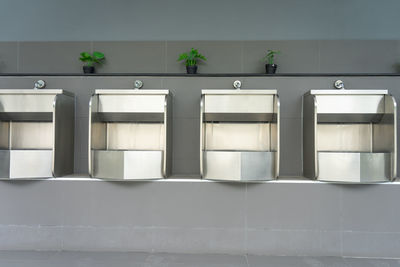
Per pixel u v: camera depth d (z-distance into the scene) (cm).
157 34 335
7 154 260
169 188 265
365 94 266
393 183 255
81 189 266
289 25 332
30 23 338
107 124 305
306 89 297
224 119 294
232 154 256
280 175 298
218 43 329
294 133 298
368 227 256
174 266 235
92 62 322
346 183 258
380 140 277
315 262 245
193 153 303
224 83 301
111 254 258
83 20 337
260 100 280
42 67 334
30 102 280
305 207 259
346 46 326
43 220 266
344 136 294
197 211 263
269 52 327
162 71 329
